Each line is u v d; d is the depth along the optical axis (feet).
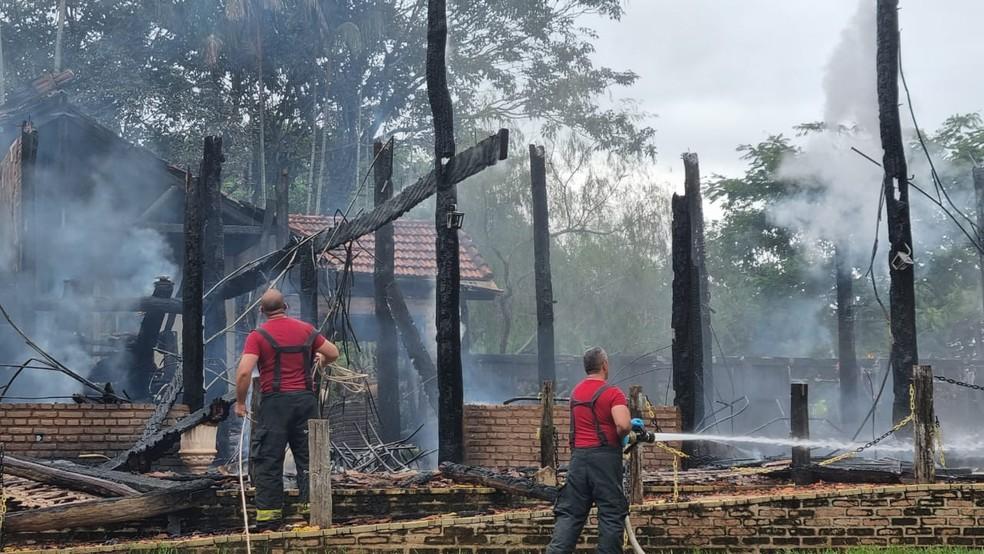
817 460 39.01
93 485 32.99
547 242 55.11
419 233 88.48
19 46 141.28
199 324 41.98
